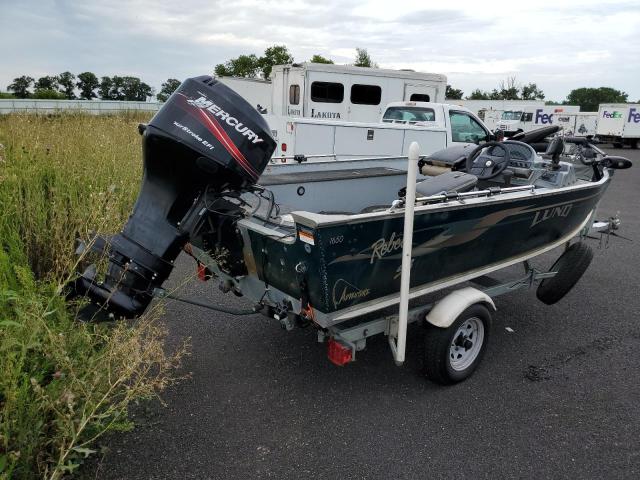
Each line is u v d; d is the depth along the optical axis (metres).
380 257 2.88
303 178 4.44
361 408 3.24
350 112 12.07
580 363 3.91
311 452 2.82
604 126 29.41
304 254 2.69
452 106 9.95
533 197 3.65
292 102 12.34
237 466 2.68
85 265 3.57
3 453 2.10
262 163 3.20
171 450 2.77
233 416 3.10
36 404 2.24
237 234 3.13
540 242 4.16
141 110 13.48
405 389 3.48
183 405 3.18
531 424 3.14
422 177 5.26
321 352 3.92
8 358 2.13
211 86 3.09
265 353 3.86
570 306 5.01
